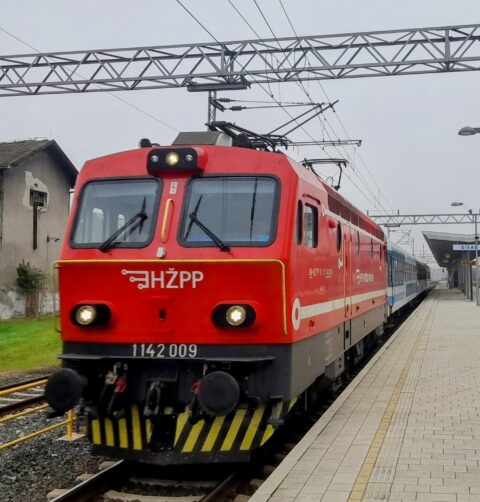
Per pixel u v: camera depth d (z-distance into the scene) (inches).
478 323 1086.4
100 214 300.2
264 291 271.9
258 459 320.2
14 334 885.2
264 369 273.1
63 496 254.7
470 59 700.0
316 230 334.0
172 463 272.5
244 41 736.3
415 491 231.1
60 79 788.0
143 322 278.7
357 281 494.6
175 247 281.3
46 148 1221.7
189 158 290.8
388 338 884.6
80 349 288.8
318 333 339.3
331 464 266.4
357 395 422.9
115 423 284.5
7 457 337.4
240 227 283.3
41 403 471.2
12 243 1129.4
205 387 256.1
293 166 300.0
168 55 761.6
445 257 2940.5
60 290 291.4
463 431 321.4
